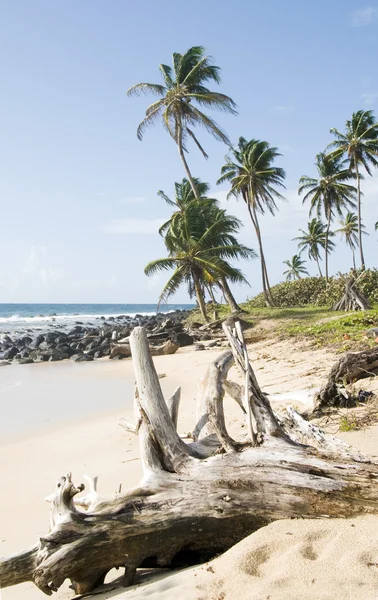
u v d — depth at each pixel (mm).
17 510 5812
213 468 4020
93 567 3742
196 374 17109
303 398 7789
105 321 69375
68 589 4051
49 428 10461
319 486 3732
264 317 31891
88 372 21234
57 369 22734
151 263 32625
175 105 35344
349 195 46969
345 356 8875
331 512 3719
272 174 40688
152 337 29844
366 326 20578
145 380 4535
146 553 3797
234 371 15461
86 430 9953
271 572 3287
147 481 4047
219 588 3215
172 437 4301
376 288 32188
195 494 3906
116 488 5965
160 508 3861
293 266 80938
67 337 35531
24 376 20328
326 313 29703
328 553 3350
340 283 34062
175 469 4121
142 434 4379
